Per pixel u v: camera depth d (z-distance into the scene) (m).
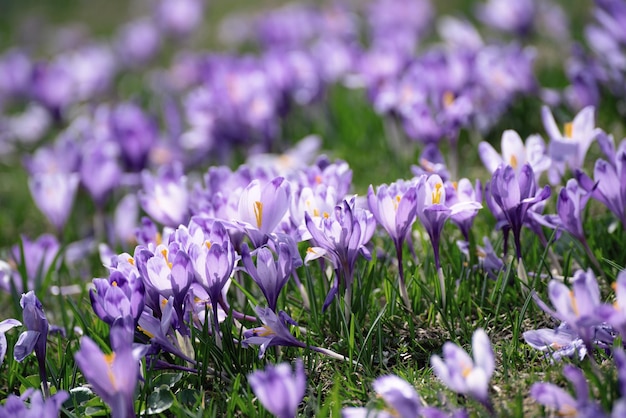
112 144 1.88
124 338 1.38
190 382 1.47
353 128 1.95
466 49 1.85
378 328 1.47
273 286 1.45
